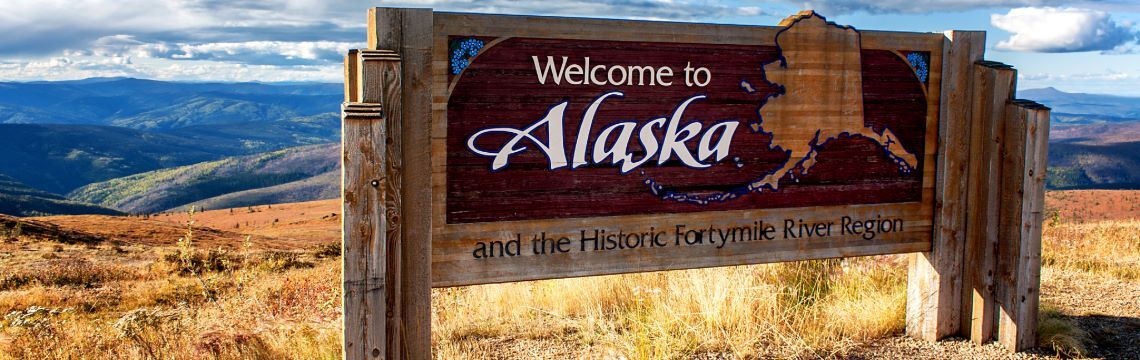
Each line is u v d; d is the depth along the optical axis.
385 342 3.05
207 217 167.62
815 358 4.35
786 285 5.66
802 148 4.20
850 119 4.29
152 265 22.91
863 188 4.37
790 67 4.12
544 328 5.20
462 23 3.43
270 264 17.77
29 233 49.22
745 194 4.09
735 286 5.22
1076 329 4.71
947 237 4.56
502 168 3.57
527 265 3.65
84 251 37.50
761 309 4.84
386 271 3.18
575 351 4.61
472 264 3.55
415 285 3.40
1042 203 4.38
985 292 4.56
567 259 3.73
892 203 4.46
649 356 4.25
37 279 21.42
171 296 14.48
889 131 4.39
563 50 3.63
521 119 3.58
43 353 5.63
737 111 4.04
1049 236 11.90
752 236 4.14
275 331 5.16
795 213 4.23
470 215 3.53
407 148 3.33
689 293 5.23
